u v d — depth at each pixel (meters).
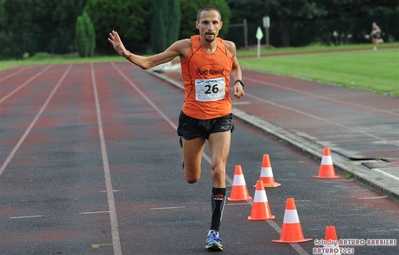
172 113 32.44
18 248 11.70
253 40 104.75
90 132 26.84
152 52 100.38
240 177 14.85
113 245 11.71
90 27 100.75
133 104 36.94
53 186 17.00
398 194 14.23
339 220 12.82
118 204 14.84
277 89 41.12
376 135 22.95
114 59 92.88
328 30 105.12
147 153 21.59
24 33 113.62
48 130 27.77
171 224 12.98
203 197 15.22
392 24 104.81
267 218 13.06
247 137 24.36
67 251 11.43
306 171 17.92
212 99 11.34
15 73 69.00
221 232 12.30
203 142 11.64
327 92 37.78
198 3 102.81
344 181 16.50
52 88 49.34
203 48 11.29
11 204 15.17
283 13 105.25
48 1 112.31
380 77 45.06
